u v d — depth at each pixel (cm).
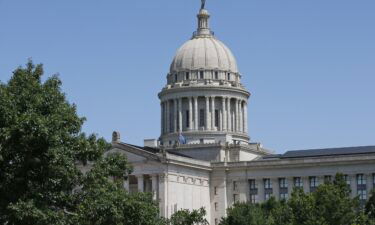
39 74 7725
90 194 7700
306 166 19025
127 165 8544
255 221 13812
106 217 7488
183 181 18962
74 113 7538
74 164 7581
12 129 6800
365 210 13150
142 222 7962
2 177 7025
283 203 14862
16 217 6750
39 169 7069
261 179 19488
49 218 6931
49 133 6944
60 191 7381
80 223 7362
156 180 18488
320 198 12025
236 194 19712
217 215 19788
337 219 11856
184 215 8400
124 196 7875
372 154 18512
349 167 18612
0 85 7425
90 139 7950
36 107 7225
